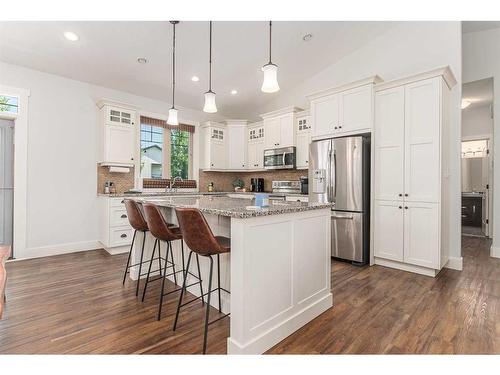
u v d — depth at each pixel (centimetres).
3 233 368
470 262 361
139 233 296
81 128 425
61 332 188
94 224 438
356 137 343
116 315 214
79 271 324
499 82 382
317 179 380
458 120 335
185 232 176
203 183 585
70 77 411
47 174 393
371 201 346
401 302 237
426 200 306
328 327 197
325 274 228
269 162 519
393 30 385
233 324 165
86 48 342
